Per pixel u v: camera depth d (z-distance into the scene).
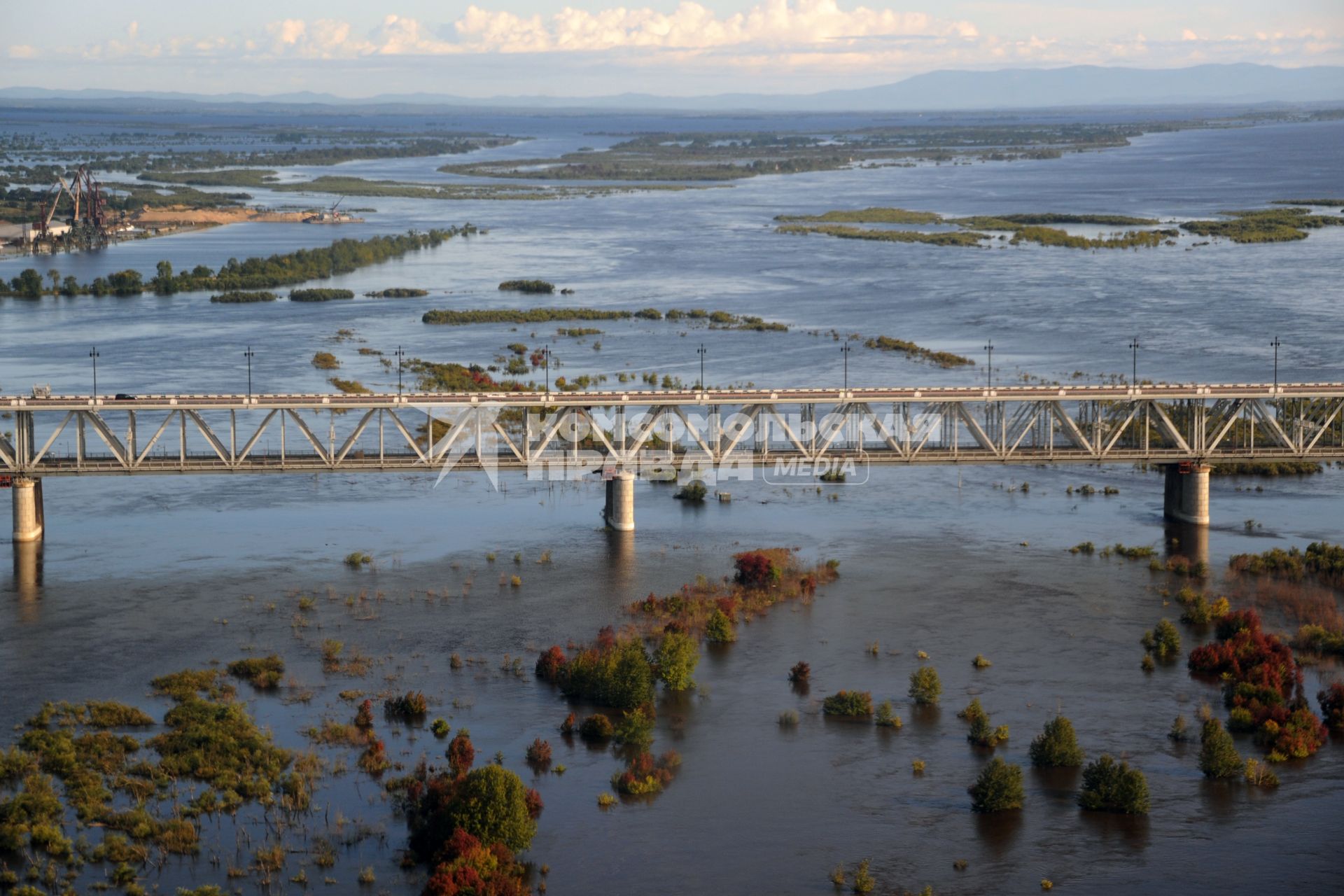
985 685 123.44
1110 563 157.62
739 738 113.38
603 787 105.56
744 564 149.50
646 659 123.38
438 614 139.75
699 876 94.00
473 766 107.31
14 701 118.12
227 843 97.44
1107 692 122.19
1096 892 92.38
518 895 88.44
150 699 119.00
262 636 133.38
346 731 112.12
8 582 149.38
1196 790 105.62
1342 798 104.31
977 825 100.75
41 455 162.75
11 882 90.69
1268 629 135.88
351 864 95.06
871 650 131.12
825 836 98.94
